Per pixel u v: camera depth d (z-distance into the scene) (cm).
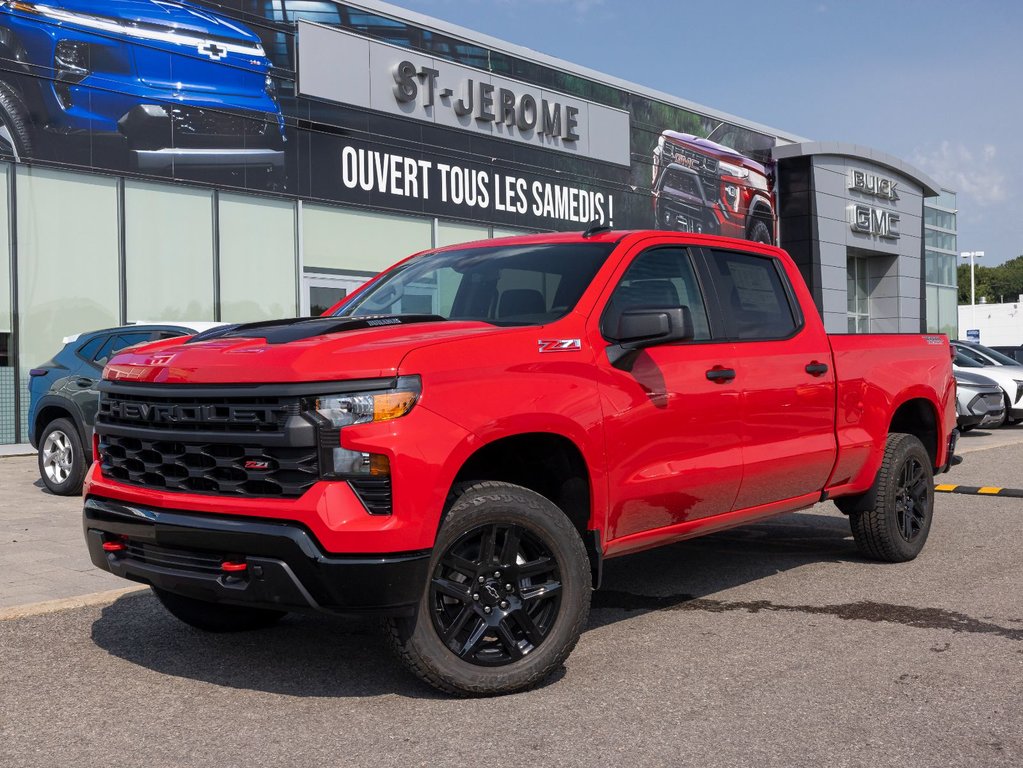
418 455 354
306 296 1759
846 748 329
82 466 930
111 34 1492
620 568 627
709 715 361
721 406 480
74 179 1463
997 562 630
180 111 1578
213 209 1625
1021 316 7812
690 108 2689
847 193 3192
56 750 333
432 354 369
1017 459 1243
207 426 375
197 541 368
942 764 316
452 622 374
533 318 441
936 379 656
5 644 457
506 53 2130
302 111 1745
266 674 413
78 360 955
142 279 1541
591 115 2350
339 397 353
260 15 1680
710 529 498
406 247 1928
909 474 629
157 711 370
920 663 422
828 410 556
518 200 2164
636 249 474
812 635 467
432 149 1972
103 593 545
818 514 838
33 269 1424
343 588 347
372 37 1855
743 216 2912
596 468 415
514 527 383
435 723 354
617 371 431
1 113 1384
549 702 376
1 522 786
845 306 3184
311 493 350
